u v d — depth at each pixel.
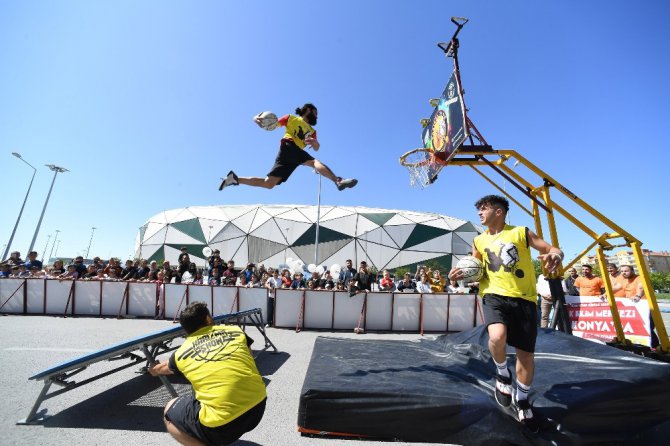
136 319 10.86
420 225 46.06
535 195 7.03
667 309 21.20
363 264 12.06
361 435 3.04
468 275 3.13
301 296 10.55
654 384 2.96
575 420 2.79
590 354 3.91
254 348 7.34
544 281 9.23
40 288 11.55
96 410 3.84
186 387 4.66
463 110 6.07
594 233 6.44
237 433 2.38
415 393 3.05
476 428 2.87
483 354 4.43
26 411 3.73
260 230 45.91
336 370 3.69
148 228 50.34
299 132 4.15
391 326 10.50
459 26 6.31
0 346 6.63
